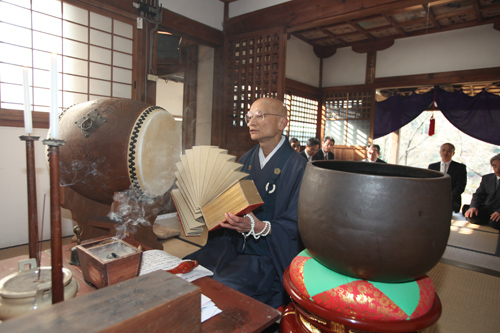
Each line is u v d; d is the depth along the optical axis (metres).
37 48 2.55
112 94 3.05
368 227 0.63
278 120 1.47
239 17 4.12
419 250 0.64
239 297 0.92
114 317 0.49
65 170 1.56
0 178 2.42
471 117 5.67
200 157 1.25
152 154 1.51
